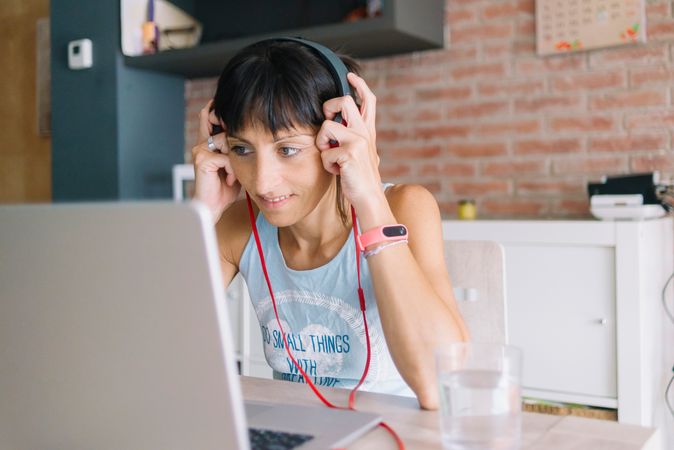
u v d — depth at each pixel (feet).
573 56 8.55
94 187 10.68
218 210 4.74
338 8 10.20
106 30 10.43
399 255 3.71
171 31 10.93
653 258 7.07
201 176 4.66
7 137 13.14
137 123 10.71
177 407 2.30
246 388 3.64
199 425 2.28
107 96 10.48
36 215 2.36
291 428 2.85
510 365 2.59
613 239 6.67
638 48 8.16
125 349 2.33
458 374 2.60
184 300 2.19
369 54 9.66
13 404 2.60
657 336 7.30
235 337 8.69
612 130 8.34
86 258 2.31
